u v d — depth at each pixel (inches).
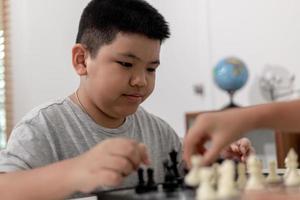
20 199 31.7
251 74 113.0
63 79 117.0
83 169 29.6
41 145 42.8
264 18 111.3
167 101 125.7
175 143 53.6
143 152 30.2
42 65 117.3
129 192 30.9
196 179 26.6
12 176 33.4
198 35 121.3
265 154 93.8
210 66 119.2
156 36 41.9
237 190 29.0
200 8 120.6
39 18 117.3
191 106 122.7
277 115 26.1
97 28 43.1
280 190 29.9
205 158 26.3
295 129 26.5
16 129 43.9
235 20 115.5
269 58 110.7
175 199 27.0
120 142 29.7
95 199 35.3
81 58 45.6
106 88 42.7
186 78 123.5
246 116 26.0
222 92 117.0
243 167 33.4
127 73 41.7
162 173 42.6
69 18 118.0
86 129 47.0
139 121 52.1
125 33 41.0
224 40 117.3
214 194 25.7
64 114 47.1
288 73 107.7
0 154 41.3
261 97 110.9
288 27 107.9
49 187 31.0
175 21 125.0
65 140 45.6
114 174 28.2
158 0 126.3
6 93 118.6
